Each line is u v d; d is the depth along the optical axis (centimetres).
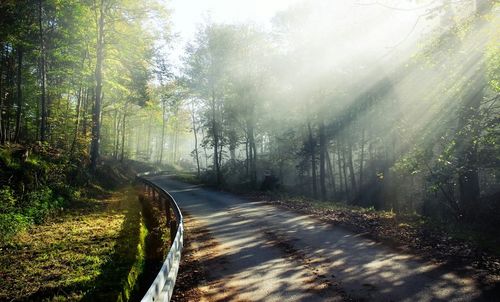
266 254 998
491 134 1242
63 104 3088
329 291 700
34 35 2366
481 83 1314
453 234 1075
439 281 717
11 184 1569
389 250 970
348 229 1282
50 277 879
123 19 2495
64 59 2291
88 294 732
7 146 1856
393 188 2758
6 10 2048
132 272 837
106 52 2603
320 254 966
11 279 870
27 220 1445
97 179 2770
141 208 2012
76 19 2234
